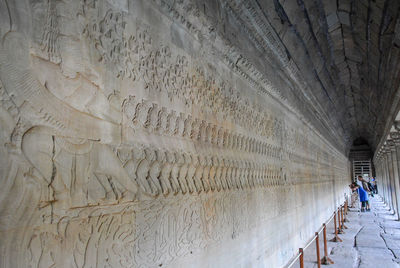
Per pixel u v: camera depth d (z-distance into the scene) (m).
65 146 2.03
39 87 1.90
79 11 2.25
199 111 3.85
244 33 5.42
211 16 4.13
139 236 2.57
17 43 1.79
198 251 3.48
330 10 7.91
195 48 3.90
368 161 45.97
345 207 18.33
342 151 29.45
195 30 3.85
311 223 10.54
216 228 3.94
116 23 2.60
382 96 12.34
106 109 2.41
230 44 4.66
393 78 8.74
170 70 3.30
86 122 2.21
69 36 2.15
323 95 12.73
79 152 2.12
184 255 3.20
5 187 1.64
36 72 1.89
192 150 3.61
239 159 4.95
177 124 3.35
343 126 23.58
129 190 2.51
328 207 16.30
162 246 2.86
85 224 2.09
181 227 3.18
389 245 10.53
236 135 4.94
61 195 1.95
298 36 7.50
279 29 6.42
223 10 4.60
